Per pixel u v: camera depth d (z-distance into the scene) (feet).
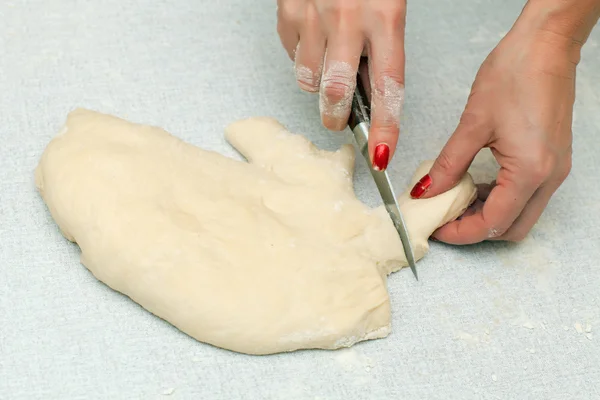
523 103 3.44
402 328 3.65
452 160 3.67
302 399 3.40
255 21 4.91
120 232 3.48
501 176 3.55
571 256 3.99
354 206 3.79
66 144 3.79
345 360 3.52
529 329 3.71
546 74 3.44
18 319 3.53
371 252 3.70
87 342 3.49
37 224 3.85
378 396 3.44
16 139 4.17
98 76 4.51
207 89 4.51
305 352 3.53
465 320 3.71
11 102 4.33
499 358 3.60
